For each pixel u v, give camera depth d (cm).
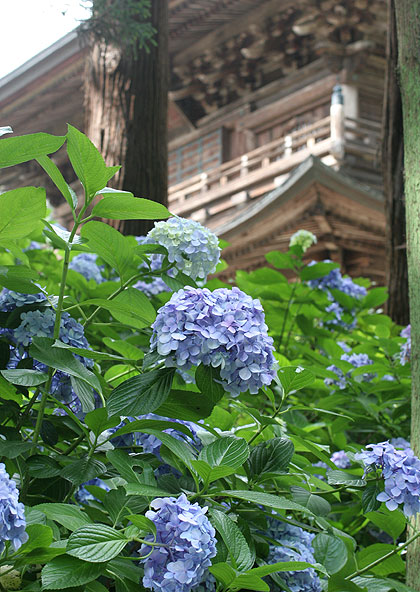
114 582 130
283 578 142
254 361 122
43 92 1407
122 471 125
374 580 146
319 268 316
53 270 328
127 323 163
